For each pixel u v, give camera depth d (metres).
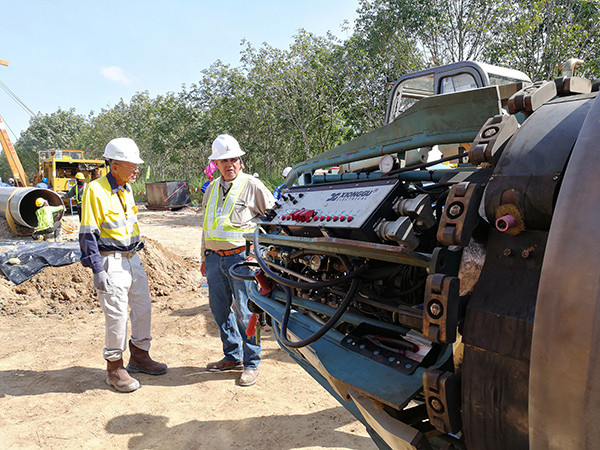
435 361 1.62
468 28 18.25
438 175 2.00
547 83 1.43
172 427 3.24
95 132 57.28
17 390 3.81
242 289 3.77
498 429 1.19
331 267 2.14
